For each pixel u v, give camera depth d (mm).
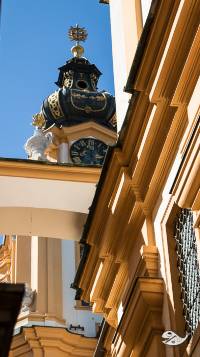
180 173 17797
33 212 25828
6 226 26281
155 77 18766
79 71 49312
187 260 18531
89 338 38031
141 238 20328
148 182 19906
